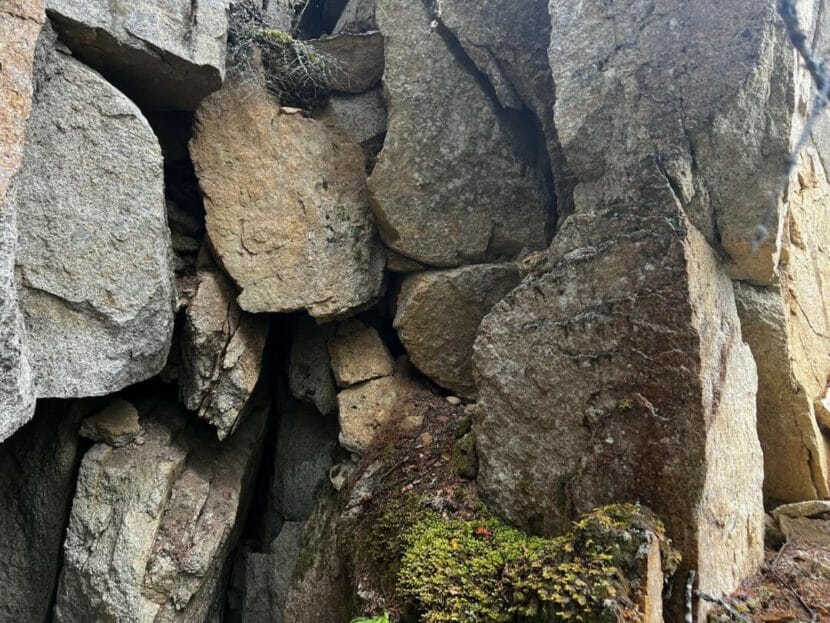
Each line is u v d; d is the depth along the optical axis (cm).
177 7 354
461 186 400
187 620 365
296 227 399
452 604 238
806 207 392
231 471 423
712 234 289
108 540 348
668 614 235
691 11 276
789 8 144
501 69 384
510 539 274
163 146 406
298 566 378
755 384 308
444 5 387
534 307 294
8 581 378
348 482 376
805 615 252
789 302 353
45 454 388
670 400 246
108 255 322
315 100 432
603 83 298
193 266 406
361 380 415
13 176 253
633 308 260
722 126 268
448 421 380
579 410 271
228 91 402
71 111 311
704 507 241
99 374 323
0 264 247
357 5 489
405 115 394
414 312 402
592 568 216
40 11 268
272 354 479
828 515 318
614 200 289
